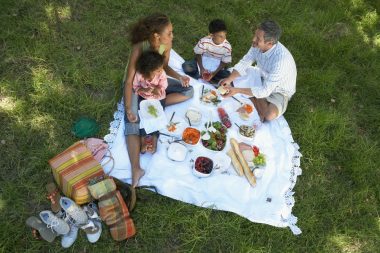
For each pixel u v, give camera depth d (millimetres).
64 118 3996
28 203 3457
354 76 5012
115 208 3301
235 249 3516
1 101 3990
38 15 4684
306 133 4352
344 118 4531
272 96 4289
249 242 3551
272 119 4316
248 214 3682
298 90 4746
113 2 4969
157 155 3840
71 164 3381
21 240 3256
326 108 4684
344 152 4332
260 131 4258
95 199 3385
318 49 5156
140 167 3756
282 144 4203
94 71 4391
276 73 4031
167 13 5086
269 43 3871
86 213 3340
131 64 3816
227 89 4230
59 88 4184
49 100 4066
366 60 5223
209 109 4312
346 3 5781
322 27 5488
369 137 4539
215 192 3740
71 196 3393
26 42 4453
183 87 4289
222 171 3854
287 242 3629
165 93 4184
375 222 3891
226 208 3668
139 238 3430
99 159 3717
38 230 3125
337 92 4836
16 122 3877
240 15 5328
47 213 3160
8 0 4656
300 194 3965
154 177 3729
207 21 5164
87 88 4277
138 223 3490
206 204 3658
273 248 3576
